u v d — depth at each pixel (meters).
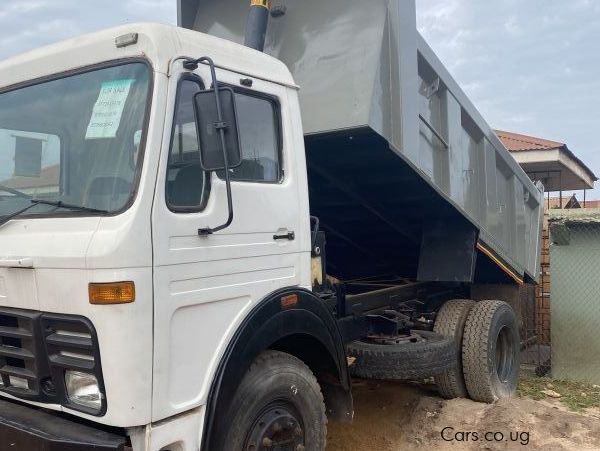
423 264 5.71
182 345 2.82
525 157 13.12
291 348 3.78
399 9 4.14
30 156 3.15
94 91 3.00
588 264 7.17
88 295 2.57
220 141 2.71
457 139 5.37
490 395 5.42
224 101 2.73
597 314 7.11
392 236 6.18
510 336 5.98
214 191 3.04
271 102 3.58
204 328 2.94
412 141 4.36
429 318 5.78
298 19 4.36
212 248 3.00
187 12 4.96
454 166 5.34
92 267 2.56
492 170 6.15
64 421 2.77
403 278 6.46
